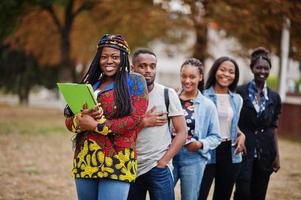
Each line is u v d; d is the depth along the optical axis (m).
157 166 5.76
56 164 13.43
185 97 6.77
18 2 26.45
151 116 5.72
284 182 11.73
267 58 7.64
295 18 18.58
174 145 5.84
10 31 28.16
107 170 5.20
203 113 6.66
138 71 5.93
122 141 5.27
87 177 5.25
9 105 41.75
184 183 6.54
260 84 7.66
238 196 7.62
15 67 41.66
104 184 5.25
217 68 7.30
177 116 5.95
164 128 5.85
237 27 20.42
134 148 5.39
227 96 7.30
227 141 7.16
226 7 19.75
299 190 10.87
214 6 20.11
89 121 5.14
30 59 41.47
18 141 17.30
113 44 5.38
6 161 13.44
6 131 19.86
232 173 7.16
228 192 7.25
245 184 7.51
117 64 5.38
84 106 5.19
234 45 27.36
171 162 5.96
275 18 19.19
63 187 10.77
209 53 23.81
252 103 7.58
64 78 30.14
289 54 21.61
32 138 18.33
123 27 27.94
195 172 6.50
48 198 9.73
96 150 5.23
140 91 5.36
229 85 7.43
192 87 6.68
